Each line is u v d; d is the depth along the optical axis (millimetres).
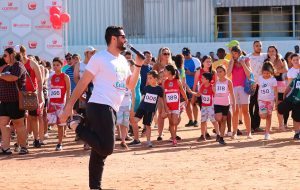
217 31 38188
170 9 38031
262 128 19547
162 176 11852
